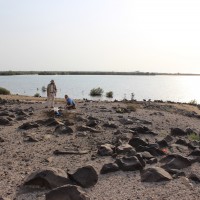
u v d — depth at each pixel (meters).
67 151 11.85
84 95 62.44
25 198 7.71
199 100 64.25
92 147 12.87
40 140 13.86
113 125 17.08
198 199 7.80
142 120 19.97
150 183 8.87
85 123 17.98
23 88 83.69
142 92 80.94
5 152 11.85
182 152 12.56
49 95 24.72
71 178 8.59
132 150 11.50
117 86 107.50
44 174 8.26
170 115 24.45
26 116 20.20
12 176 9.23
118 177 9.35
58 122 17.12
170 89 101.88
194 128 19.38
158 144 13.18
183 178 9.13
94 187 8.54
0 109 23.19
